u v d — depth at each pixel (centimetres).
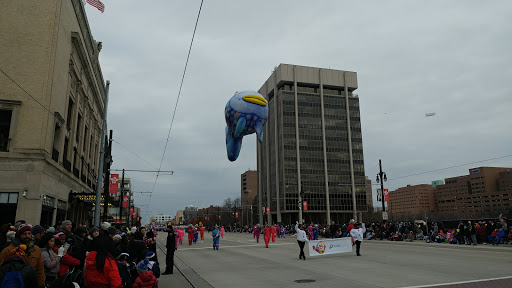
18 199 2002
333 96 11600
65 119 2542
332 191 10856
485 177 13975
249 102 1505
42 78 2164
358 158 11350
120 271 714
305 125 11144
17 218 1977
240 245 2867
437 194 16238
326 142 11181
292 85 11556
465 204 14675
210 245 2909
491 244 2233
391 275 1102
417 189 16325
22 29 2192
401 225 3025
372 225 3684
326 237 3484
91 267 480
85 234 809
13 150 2048
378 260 1523
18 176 2023
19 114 2095
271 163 11538
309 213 10756
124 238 961
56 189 2425
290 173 10688
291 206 10412
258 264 1510
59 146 2473
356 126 11612
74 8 2670
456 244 2342
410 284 940
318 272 1216
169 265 1284
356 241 1744
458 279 1002
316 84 11575
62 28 2367
